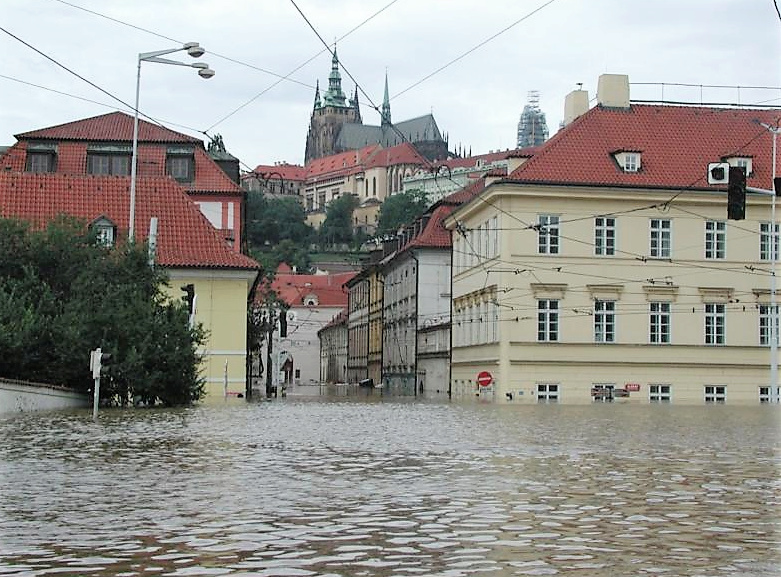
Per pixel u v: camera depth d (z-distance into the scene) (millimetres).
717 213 65750
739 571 8812
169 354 41219
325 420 32344
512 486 14555
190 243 57594
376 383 112875
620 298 64938
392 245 106000
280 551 9711
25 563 9156
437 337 81250
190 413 35844
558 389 63938
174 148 69938
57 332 39156
